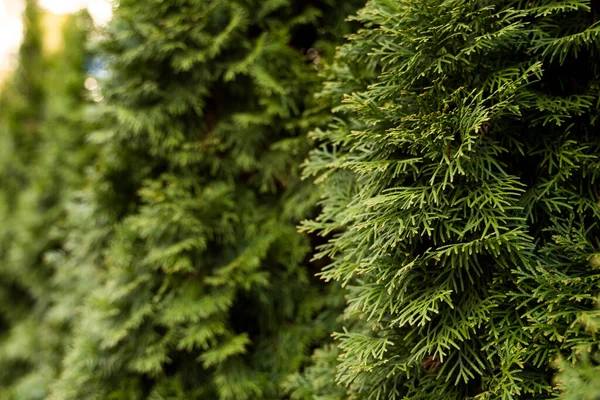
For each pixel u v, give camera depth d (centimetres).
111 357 195
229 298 180
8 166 417
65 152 346
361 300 115
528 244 106
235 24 186
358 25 184
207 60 197
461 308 112
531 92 113
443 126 105
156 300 189
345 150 147
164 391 186
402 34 113
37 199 360
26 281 373
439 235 114
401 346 120
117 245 198
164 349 186
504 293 109
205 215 192
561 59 108
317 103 180
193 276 193
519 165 123
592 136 114
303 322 187
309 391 151
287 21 198
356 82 140
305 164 149
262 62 190
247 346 198
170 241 192
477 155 112
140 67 205
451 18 110
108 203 215
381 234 116
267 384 177
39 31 436
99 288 221
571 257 104
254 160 196
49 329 330
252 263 179
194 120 208
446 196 113
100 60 236
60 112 350
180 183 196
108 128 219
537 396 103
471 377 110
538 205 115
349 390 128
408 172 117
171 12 197
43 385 312
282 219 193
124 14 194
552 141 115
